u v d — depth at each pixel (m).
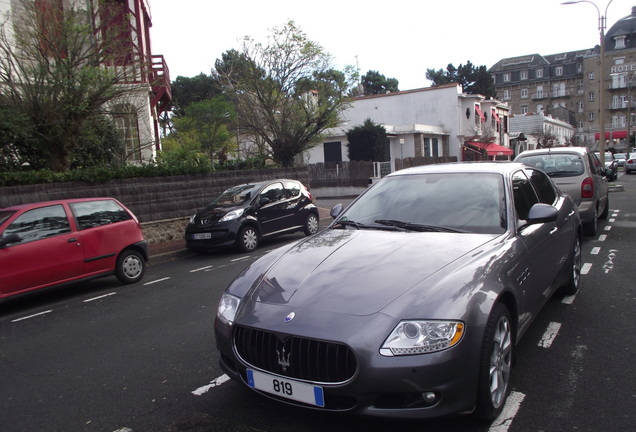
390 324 2.74
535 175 5.16
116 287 8.12
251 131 18.08
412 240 3.70
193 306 6.43
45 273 7.09
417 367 2.64
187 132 24.70
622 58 79.44
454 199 4.25
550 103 86.56
